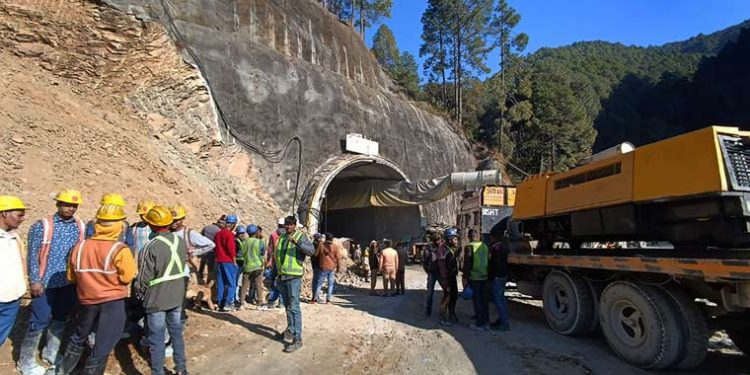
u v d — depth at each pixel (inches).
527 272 367.9
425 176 1192.2
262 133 746.8
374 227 1223.5
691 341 214.5
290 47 904.9
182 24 670.5
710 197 211.3
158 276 183.0
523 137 2294.5
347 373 215.0
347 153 925.2
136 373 197.5
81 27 515.5
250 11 820.6
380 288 584.4
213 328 273.0
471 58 2160.4
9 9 473.7
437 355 249.6
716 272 190.2
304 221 770.8
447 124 1609.3
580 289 286.7
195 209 476.4
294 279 247.1
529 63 2977.4
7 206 162.9
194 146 631.2
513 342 279.7
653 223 245.8
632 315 240.8
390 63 2559.1
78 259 164.4
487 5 2162.9
